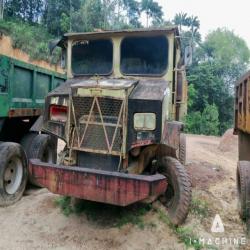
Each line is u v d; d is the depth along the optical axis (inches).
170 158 190.1
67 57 220.1
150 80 199.9
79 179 161.8
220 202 234.4
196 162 385.1
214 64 1609.3
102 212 194.4
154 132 164.1
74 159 180.5
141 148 177.2
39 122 214.7
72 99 177.6
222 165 386.0
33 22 1428.4
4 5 1374.3
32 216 191.5
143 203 199.3
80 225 181.5
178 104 227.5
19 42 896.9
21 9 1462.8
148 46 203.3
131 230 175.9
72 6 1427.2
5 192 206.7
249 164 211.3
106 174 156.6
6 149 207.3
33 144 258.4
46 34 1261.1
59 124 182.5
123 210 195.0
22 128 267.0
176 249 161.9
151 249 161.0
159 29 197.6
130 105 167.9
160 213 188.5
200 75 1473.9
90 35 209.9
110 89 170.2
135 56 205.5
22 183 223.0
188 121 1278.3
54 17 1386.6
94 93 173.2
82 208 197.8
